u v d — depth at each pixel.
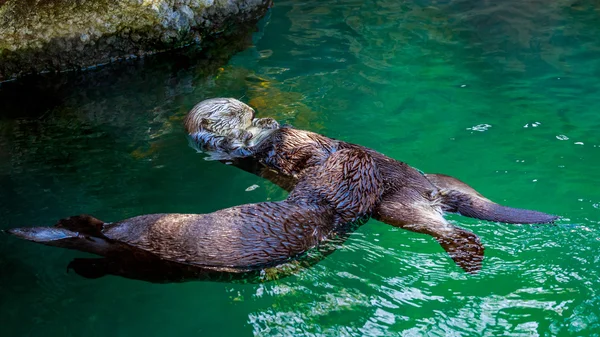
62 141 5.84
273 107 6.30
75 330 3.58
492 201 4.62
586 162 5.14
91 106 6.58
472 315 3.46
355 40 7.91
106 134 5.97
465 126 5.83
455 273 3.81
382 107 6.25
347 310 3.59
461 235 4.04
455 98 6.39
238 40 8.16
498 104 6.24
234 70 7.29
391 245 4.16
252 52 7.74
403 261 3.98
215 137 5.74
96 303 3.78
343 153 4.60
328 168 4.58
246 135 5.75
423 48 7.61
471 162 5.23
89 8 7.17
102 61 7.57
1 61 6.94
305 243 4.13
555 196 4.66
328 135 5.72
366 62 7.29
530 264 3.80
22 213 4.68
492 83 6.70
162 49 7.92
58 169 5.34
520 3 8.91
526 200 4.63
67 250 4.14
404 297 3.65
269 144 5.40
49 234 4.16
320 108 6.26
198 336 3.52
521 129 5.73
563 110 6.06
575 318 3.38
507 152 5.36
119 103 6.64
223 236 3.96
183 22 7.87
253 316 3.63
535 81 6.71
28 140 5.86
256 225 4.04
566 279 3.66
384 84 6.74
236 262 3.93
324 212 4.39
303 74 7.06
